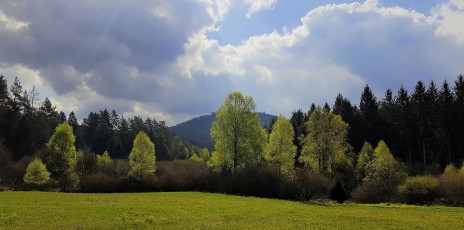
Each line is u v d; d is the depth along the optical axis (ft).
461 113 295.07
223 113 247.70
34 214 102.94
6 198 154.30
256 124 249.55
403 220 101.60
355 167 274.16
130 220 93.61
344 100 355.36
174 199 168.14
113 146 543.80
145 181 271.90
